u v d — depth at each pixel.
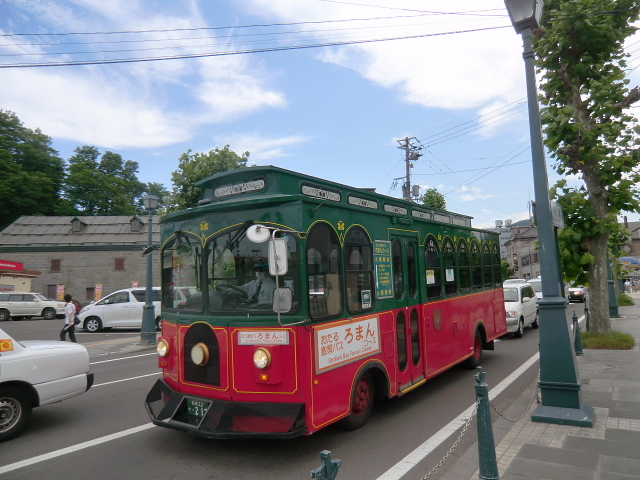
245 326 4.84
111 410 7.21
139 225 37.59
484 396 3.66
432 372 7.38
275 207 4.88
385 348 6.09
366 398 5.92
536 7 5.97
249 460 4.95
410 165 31.00
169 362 5.68
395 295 6.48
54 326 23.47
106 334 19.28
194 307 5.36
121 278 35.41
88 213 50.59
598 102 10.08
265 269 4.84
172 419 5.07
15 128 46.88
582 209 10.39
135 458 5.12
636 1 9.63
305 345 4.64
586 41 9.95
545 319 5.86
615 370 8.44
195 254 5.41
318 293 4.91
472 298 9.38
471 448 5.15
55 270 35.25
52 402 6.21
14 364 5.84
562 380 5.69
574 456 4.59
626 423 5.55
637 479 4.05
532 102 6.04
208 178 5.68
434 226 8.02
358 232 5.77
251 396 4.77
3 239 35.81
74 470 4.84
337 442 5.41
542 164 5.97
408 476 4.50
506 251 84.81
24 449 5.50
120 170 60.50
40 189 44.06
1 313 27.25
